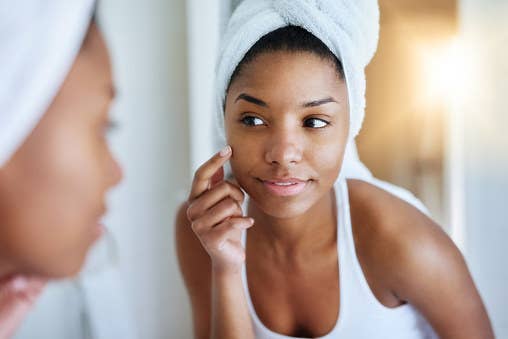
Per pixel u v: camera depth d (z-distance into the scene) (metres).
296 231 0.77
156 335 1.88
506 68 1.24
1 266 0.37
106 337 1.54
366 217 0.77
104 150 0.38
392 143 1.37
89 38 0.36
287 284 0.81
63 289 1.50
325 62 0.62
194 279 0.90
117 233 1.82
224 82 0.67
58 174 0.34
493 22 1.24
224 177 0.86
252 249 0.83
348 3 0.64
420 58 1.31
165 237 1.85
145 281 1.87
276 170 0.63
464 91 1.28
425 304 0.76
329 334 0.80
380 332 0.78
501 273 1.27
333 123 0.64
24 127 0.32
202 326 0.90
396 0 1.30
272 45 0.62
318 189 0.65
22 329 1.48
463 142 1.29
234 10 0.72
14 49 0.31
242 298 0.77
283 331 0.83
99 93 0.36
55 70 0.32
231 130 0.66
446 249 0.74
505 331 1.26
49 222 0.35
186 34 1.80
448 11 1.27
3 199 0.34
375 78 1.35
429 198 1.35
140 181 1.83
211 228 0.73
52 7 0.32
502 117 1.25
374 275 0.77
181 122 1.83
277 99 0.62
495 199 1.27
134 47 1.78
